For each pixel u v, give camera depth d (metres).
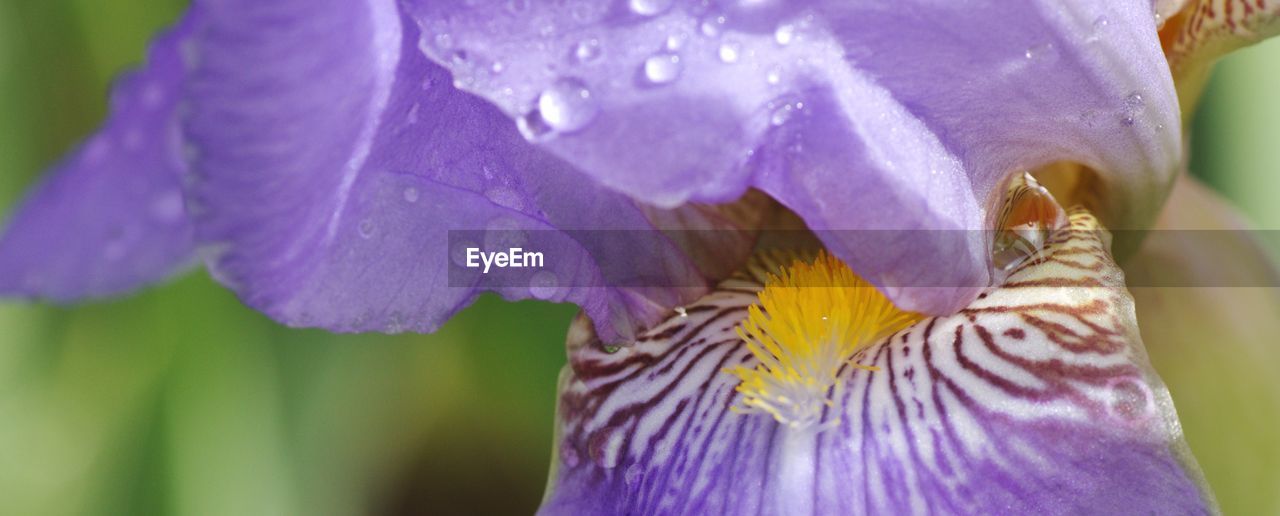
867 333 0.18
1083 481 0.17
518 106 0.16
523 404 0.25
